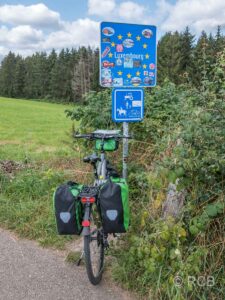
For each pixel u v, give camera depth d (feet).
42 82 354.54
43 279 13.26
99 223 12.90
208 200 11.83
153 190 14.16
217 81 13.28
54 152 36.24
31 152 36.99
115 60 15.56
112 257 14.43
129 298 12.21
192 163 11.02
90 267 12.06
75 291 12.57
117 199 11.71
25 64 378.53
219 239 11.64
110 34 15.35
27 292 12.48
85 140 20.97
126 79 15.84
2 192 21.06
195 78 15.51
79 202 11.89
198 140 11.25
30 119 91.30
